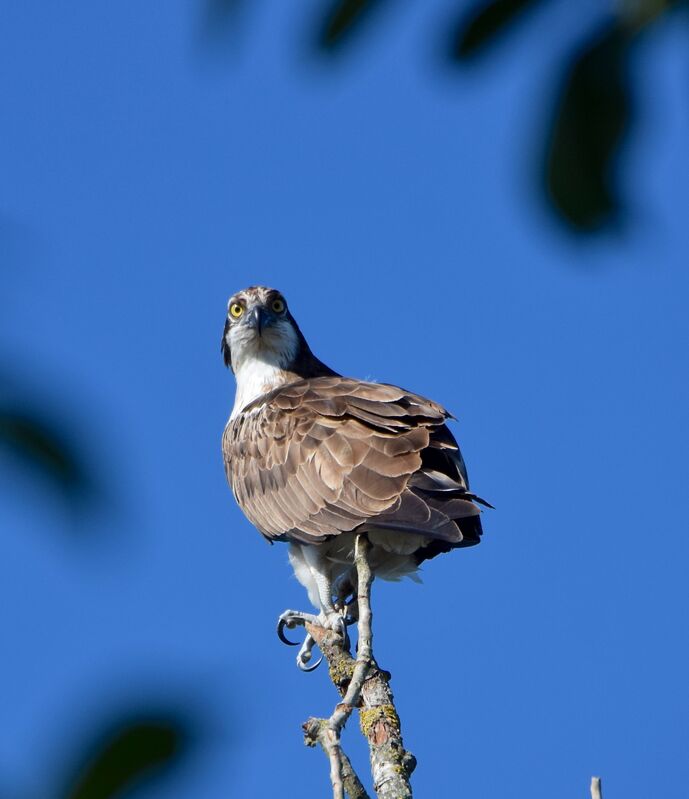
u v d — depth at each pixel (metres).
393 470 13.94
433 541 14.02
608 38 2.47
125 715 2.10
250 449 15.77
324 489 14.38
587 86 2.49
